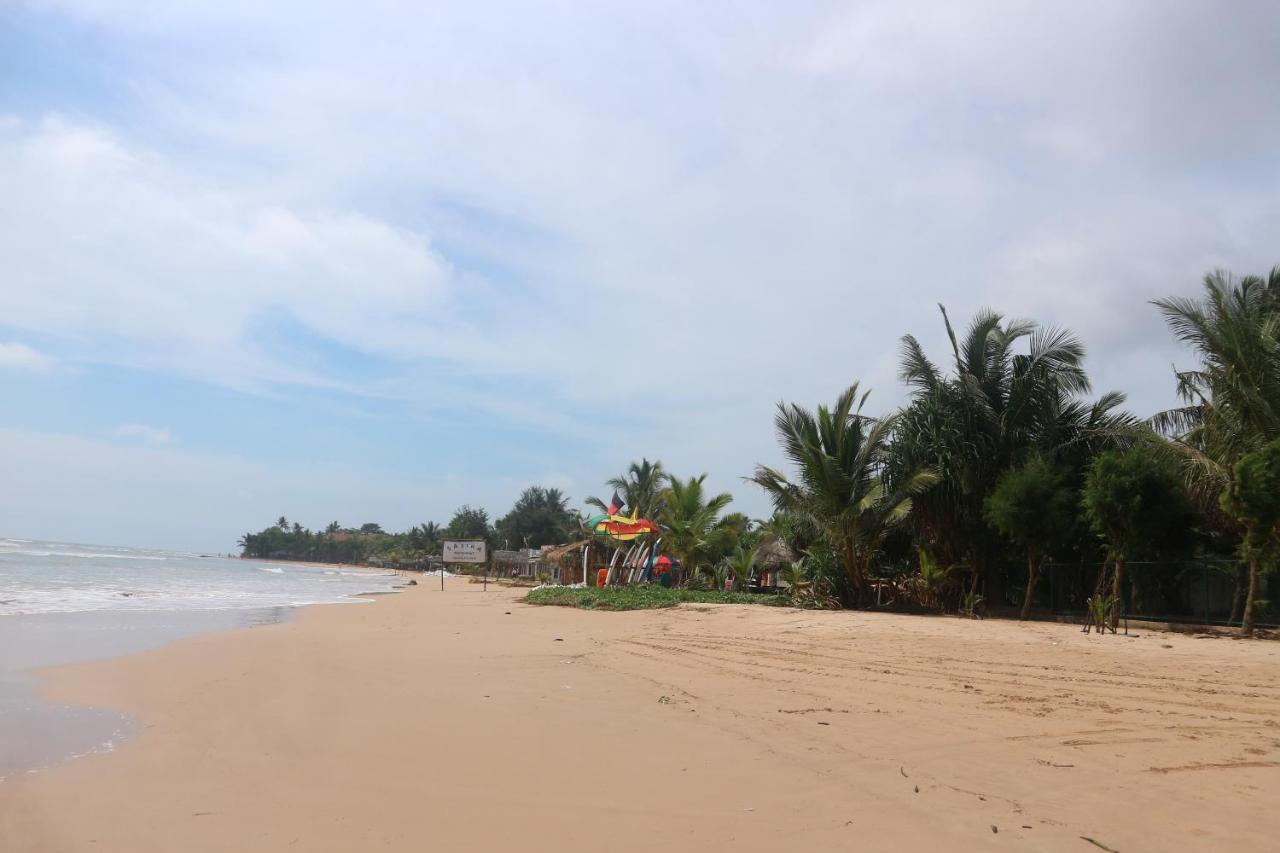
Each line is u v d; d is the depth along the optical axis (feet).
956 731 25.71
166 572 203.51
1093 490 60.54
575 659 43.68
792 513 93.25
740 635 55.57
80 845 15.74
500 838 16.37
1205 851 15.65
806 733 25.53
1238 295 63.82
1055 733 25.34
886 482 85.30
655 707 29.94
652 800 18.88
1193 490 62.54
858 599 85.15
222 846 15.76
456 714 28.53
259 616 73.26
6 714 27.94
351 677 36.76
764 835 16.57
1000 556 80.02
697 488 115.03
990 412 79.10
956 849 15.75
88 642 48.88
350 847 15.79
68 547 533.14
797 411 88.22
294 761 22.04
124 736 24.85
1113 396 78.18
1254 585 53.78
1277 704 29.35
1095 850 15.72
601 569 132.16
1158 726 26.17
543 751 23.34
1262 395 60.34
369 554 504.02
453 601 111.96
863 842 16.15
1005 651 43.91
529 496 316.19
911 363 84.99
